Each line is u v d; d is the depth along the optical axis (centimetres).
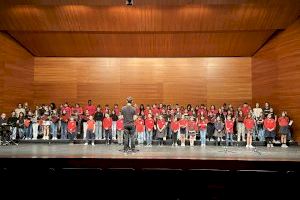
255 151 1137
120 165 828
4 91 1573
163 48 1720
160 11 1357
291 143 1398
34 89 1856
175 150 1143
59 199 623
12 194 629
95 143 1468
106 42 1656
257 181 607
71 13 1376
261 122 1467
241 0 1280
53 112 1535
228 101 1831
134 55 1820
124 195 623
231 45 1686
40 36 1614
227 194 616
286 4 1302
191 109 1600
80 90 1853
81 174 621
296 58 1421
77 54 1817
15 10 1369
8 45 1605
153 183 625
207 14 1370
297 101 1412
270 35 1572
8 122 1429
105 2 1303
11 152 1020
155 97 1847
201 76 1845
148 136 1406
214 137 1498
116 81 1856
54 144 1425
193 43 1662
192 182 625
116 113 1557
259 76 1736
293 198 594
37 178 627
